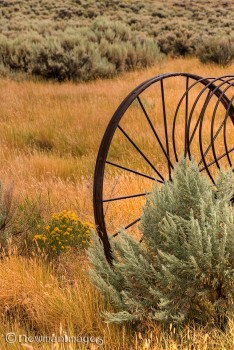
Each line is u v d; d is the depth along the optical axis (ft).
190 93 64.39
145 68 100.94
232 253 17.49
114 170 37.68
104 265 19.93
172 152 41.39
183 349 16.19
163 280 17.67
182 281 17.57
